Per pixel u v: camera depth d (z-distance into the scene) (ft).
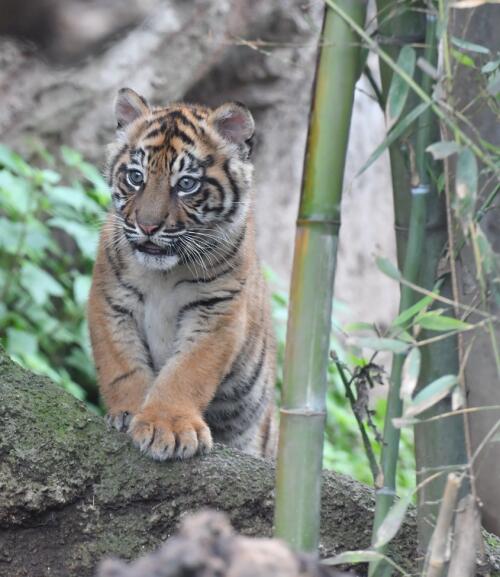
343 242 69.77
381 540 17.40
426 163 18.74
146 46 57.62
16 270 50.26
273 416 36.81
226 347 31.14
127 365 30.94
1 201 51.21
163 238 30.58
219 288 31.24
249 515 24.18
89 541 23.94
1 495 23.48
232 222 32.04
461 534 17.04
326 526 24.21
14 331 48.11
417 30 19.20
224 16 58.80
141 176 31.45
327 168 18.07
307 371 18.29
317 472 18.37
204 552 10.98
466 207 16.56
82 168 50.47
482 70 18.98
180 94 59.31
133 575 10.85
